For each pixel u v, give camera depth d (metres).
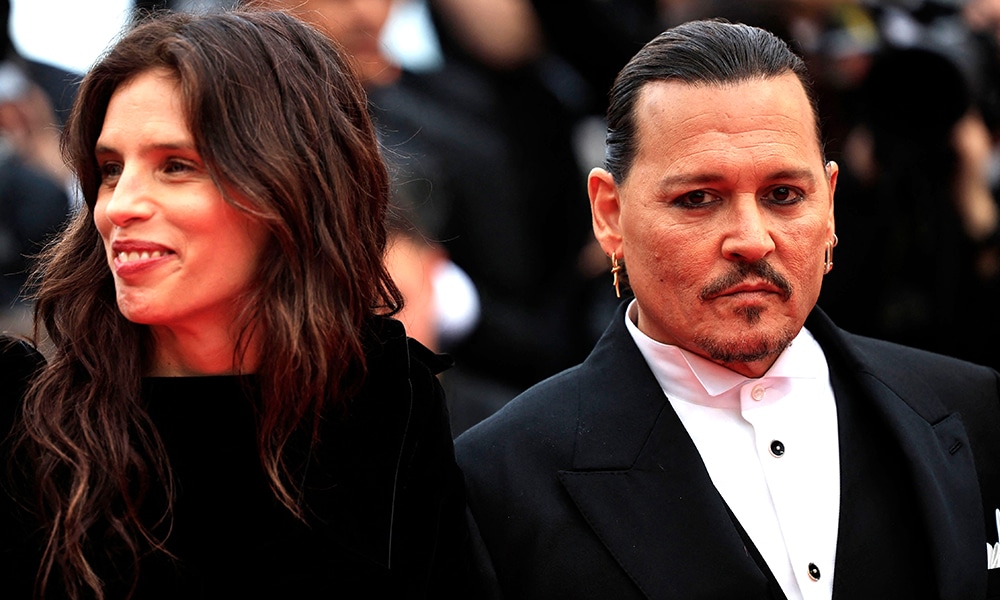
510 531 11.74
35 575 10.53
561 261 22.19
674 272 11.48
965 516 11.80
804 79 11.87
